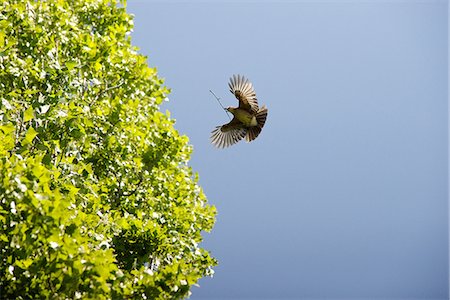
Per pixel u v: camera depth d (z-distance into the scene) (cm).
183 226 2303
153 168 2264
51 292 1091
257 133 1152
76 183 1534
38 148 1432
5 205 1110
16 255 1103
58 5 1834
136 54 2395
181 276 1356
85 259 1108
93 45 1920
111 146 2014
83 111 1648
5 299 1102
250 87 1160
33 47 1678
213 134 1162
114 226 1680
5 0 1698
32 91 1527
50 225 1051
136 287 1314
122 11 2347
